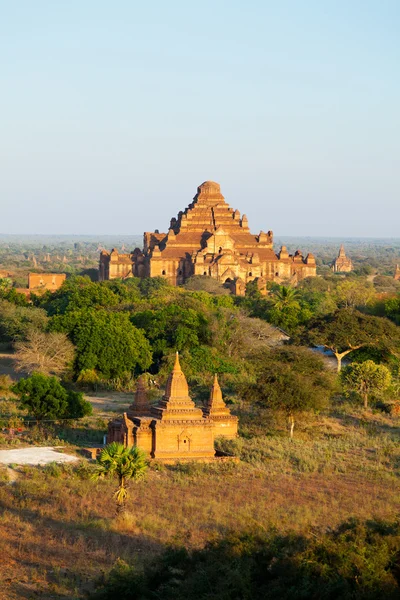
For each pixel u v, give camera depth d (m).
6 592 44.97
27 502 60.03
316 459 77.19
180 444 74.88
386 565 42.69
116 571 44.44
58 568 48.50
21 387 88.19
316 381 99.69
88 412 90.56
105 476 66.31
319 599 40.38
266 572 43.03
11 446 77.81
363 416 99.06
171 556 45.56
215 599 40.44
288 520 57.28
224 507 60.84
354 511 60.88
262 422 91.44
